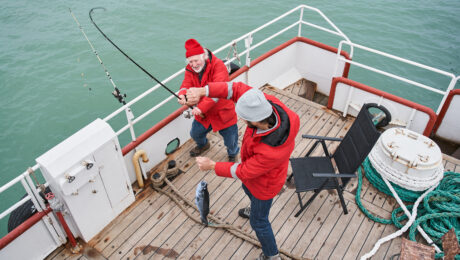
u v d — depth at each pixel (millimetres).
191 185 4289
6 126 8984
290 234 3758
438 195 3896
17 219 3930
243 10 13242
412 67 10453
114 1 13828
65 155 3104
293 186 4234
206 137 4844
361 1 13594
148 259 3574
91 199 3496
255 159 2512
